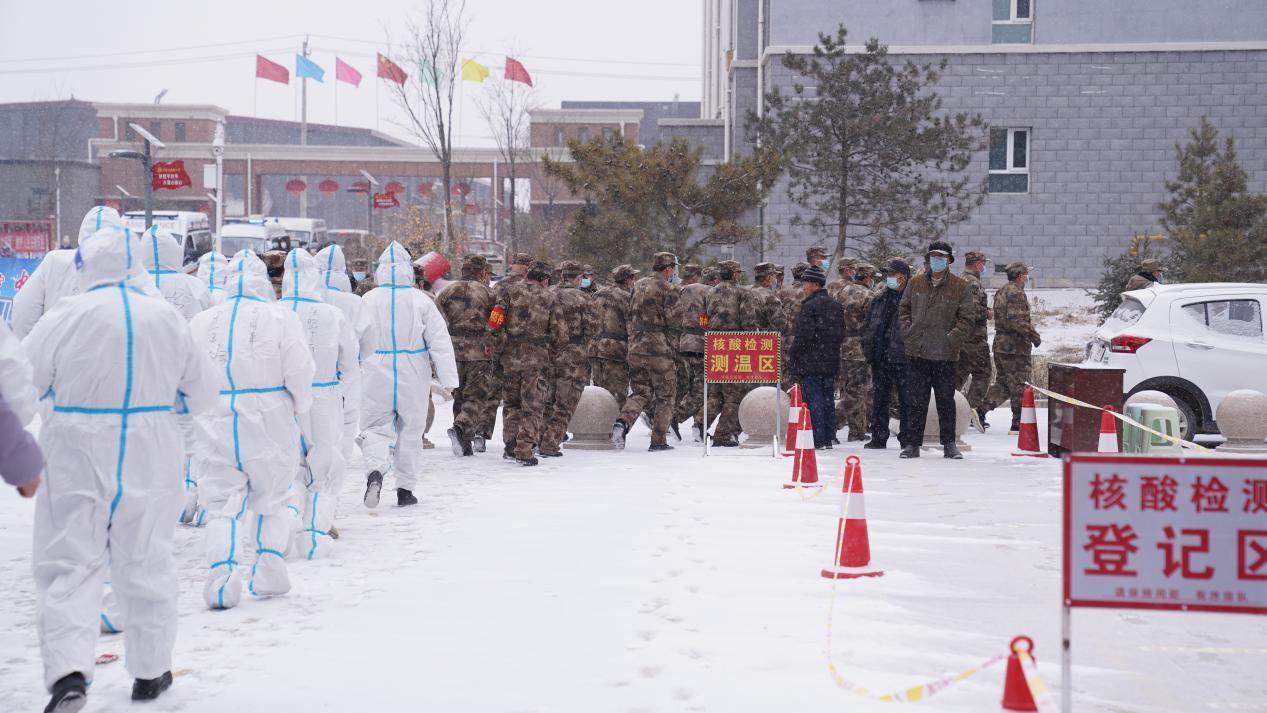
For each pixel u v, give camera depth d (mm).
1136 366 14680
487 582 7492
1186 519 4016
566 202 57312
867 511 10133
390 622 6559
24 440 4219
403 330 10266
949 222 28688
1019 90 34125
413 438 10375
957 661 5824
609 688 5395
